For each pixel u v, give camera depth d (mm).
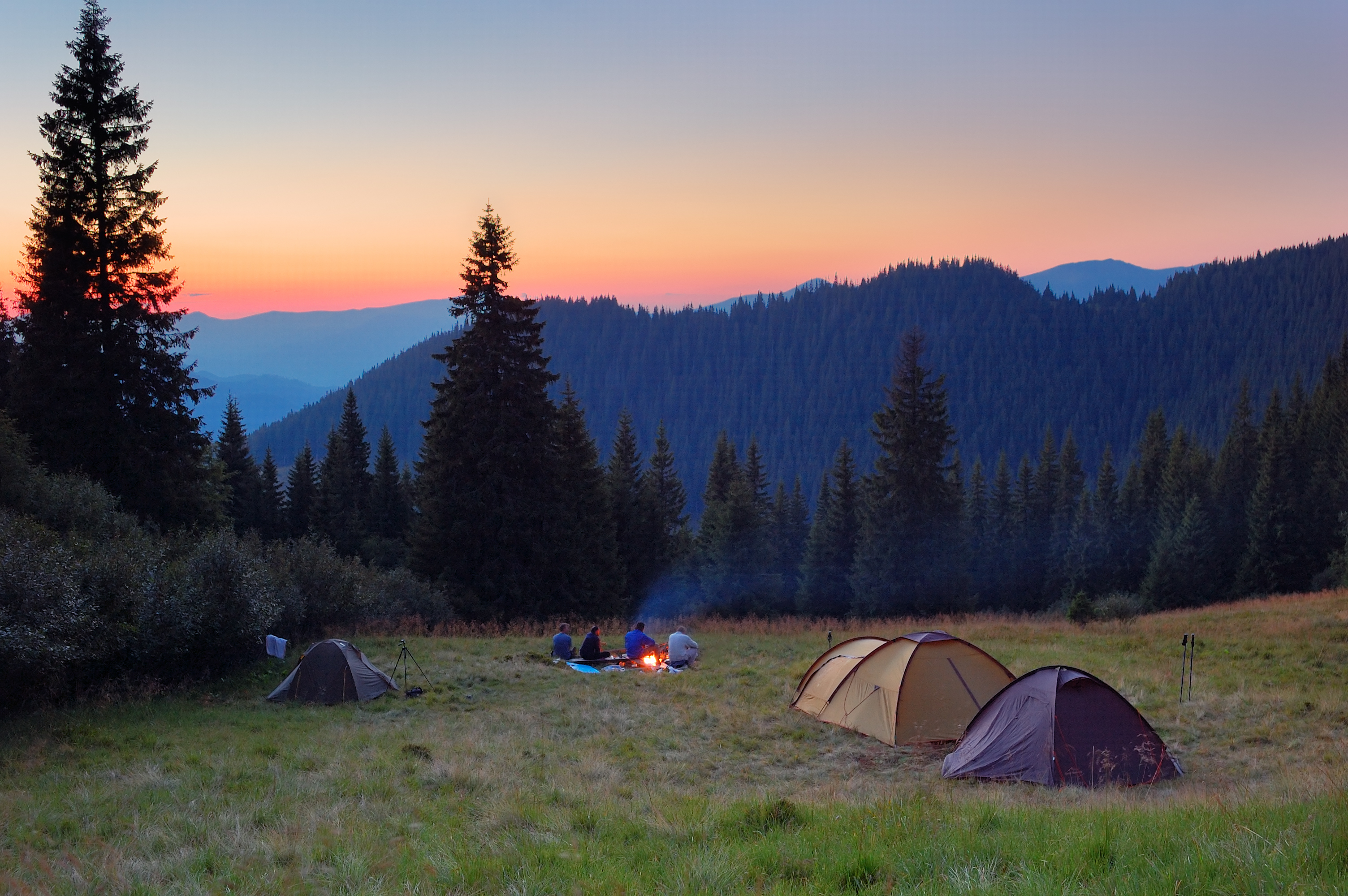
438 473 35062
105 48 27672
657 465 68750
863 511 50875
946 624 28203
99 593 16219
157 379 28766
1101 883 4738
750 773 11570
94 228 27750
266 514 64062
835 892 5227
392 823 8156
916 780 11211
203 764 11188
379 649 21359
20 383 27000
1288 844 4922
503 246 35000
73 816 8586
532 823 8039
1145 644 21000
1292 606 27609
